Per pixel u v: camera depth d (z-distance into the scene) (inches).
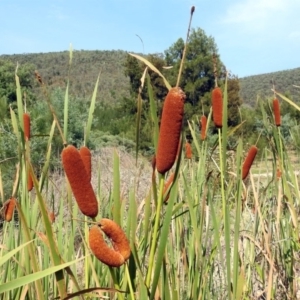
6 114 433.4
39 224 111.3
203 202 90.5
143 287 61.2
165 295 70.0
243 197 139.0
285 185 113.2
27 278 54.8
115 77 2069.4
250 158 95.9
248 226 139.6
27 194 89.0
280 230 129.2
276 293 125.0
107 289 61.3
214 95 86.2
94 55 2642.7
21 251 91.5
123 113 951.0
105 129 847.7
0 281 96.3
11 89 674.8
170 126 57.5
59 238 95.1
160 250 60.2
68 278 101.6
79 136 535.2
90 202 57.9
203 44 908.0
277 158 120.2
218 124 85.4
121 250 57.6
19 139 87.1
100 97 1748.3
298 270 141.6
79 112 532.4
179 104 57.1
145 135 478.9
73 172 57.1
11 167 327.3
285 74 2583.7
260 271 127.1
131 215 69.7
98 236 56.1
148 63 67.0
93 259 90.4
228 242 79.4
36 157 271.0
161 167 59.4
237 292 81.9
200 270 89.6
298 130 150.7
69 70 84.8
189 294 93.6
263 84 2415.1
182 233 103.6
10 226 98.3
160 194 61.5
